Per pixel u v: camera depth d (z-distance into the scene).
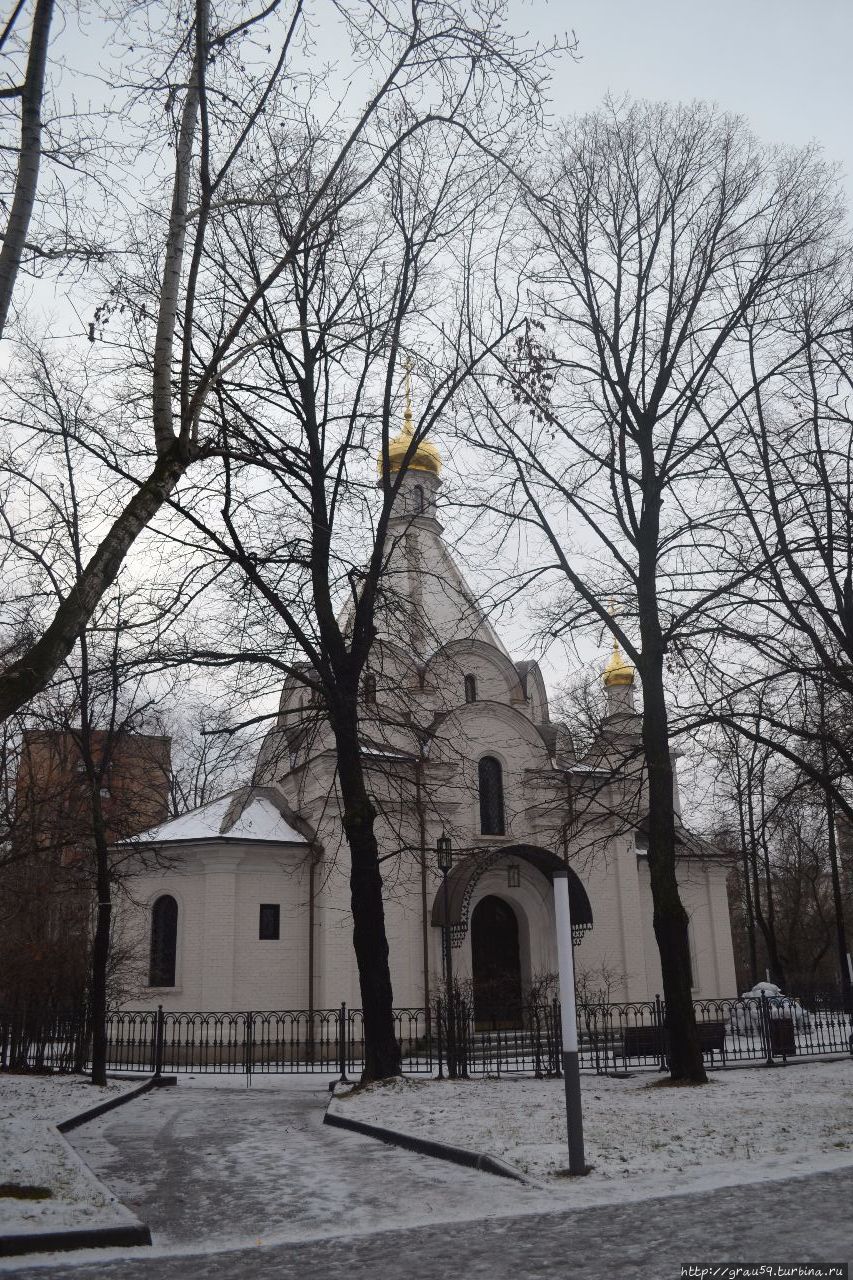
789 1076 15.86
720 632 18.08
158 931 28.59
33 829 21.50
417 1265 6.08
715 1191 7.66
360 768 17.83
